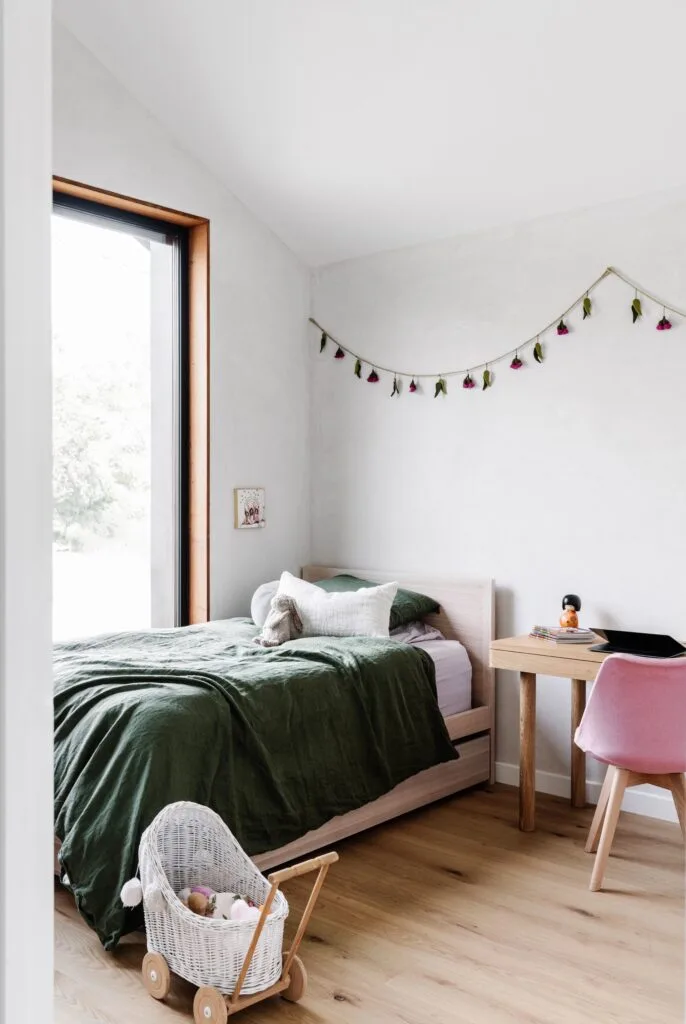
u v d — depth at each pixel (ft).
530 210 12.23
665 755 8.72
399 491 13.98
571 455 12.01
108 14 11.06
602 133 10.72
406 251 13.82
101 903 7.54
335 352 14.82
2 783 2.08
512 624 12.63
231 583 13.89
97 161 11.89
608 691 8.73
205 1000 6.48
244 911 7.01
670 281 11.09
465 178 12.12
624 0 9.06
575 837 10.56
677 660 8.46
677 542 11.07
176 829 7.67
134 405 13.24
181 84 11.91
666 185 11.05
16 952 2.11
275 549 14.65
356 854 10.01
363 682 10.28
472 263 13.02
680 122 10.24
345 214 13.62
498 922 8.32
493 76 10.41
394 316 13.99
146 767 7.80
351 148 12.24
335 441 14.88
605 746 8.93
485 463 12.92
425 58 10.44
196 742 8.21
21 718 2.11
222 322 13.67
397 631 12.60
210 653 10.70
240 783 8.56
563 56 9.88
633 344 11.42
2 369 2.06
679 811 9.09
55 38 11.32
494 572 12.83
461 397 13.17
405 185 12.61
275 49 10.89
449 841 10.42
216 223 13.55
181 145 12.99
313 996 7.02
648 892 9.01
